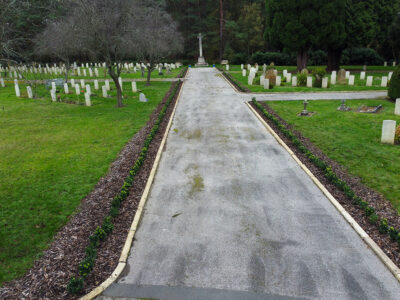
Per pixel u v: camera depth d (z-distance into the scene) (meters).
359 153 10.73
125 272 5.67
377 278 5.39
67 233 6.82
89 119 16.53
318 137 12.55
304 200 7.94
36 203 8.04
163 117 16.58
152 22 29.27
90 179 9.38
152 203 7.99
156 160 10.60
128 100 21.83
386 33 36.34
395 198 7.79
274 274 5.52
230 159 10.68
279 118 15.62
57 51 27.75
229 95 22.80
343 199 7.87
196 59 69.81
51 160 10.93
